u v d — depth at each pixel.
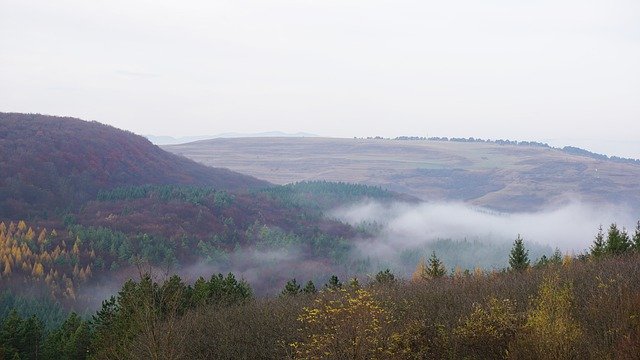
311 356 10.41
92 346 22.73
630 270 15.93
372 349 10.02
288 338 13.49
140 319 11.40
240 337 14.96
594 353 8.45
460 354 10.27
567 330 9.51
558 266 23.91
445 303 14.49
